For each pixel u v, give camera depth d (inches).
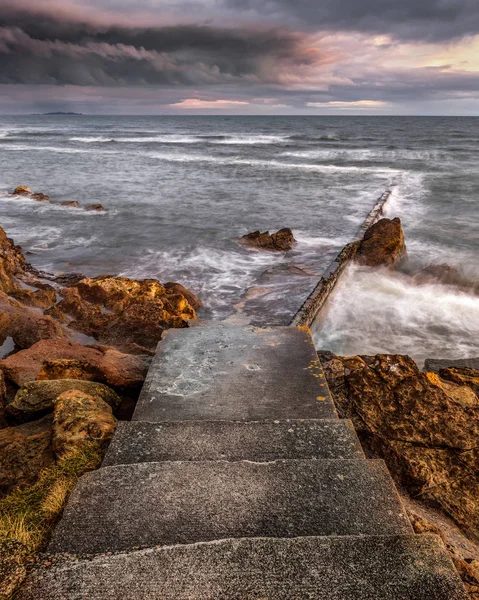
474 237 686.5
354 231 705.0
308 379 168.2
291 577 77.3
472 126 4586.6
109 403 174.1
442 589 74.9
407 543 83.3
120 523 93.7
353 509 97.9
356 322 389.7
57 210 849.5
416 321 387.9
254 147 2340.1
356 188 1104.8
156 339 268.8
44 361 195.2
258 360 181.8
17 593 75.7
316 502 99.8
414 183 1176.2
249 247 620.4
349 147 2330.2
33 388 170.6
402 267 558.6
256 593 74.7
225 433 130.9
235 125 5339.6
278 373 172.2
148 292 389.4
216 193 1042.1
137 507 98.0
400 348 343.3
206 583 76.5
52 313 319.3
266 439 128.4
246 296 437.7
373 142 2640.3
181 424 134.9
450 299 433.1
